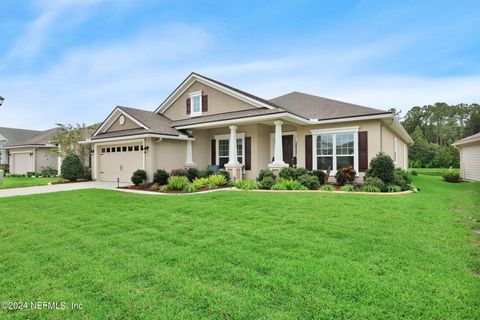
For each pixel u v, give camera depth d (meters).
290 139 15.67
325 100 16.11
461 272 3.45
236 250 4.22
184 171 14.30
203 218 6.30
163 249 4.37
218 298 2.90
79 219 6.52
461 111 60.38
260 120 12.80
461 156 20.56
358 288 3.04
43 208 7.95
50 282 3.36
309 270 3.48
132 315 2.66
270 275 3.38
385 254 4.01
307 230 5.23
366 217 6.16
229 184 13.12
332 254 4.02
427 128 62.69
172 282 3.27
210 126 14.54
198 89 16.89
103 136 17.16
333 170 13.39
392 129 15.40
